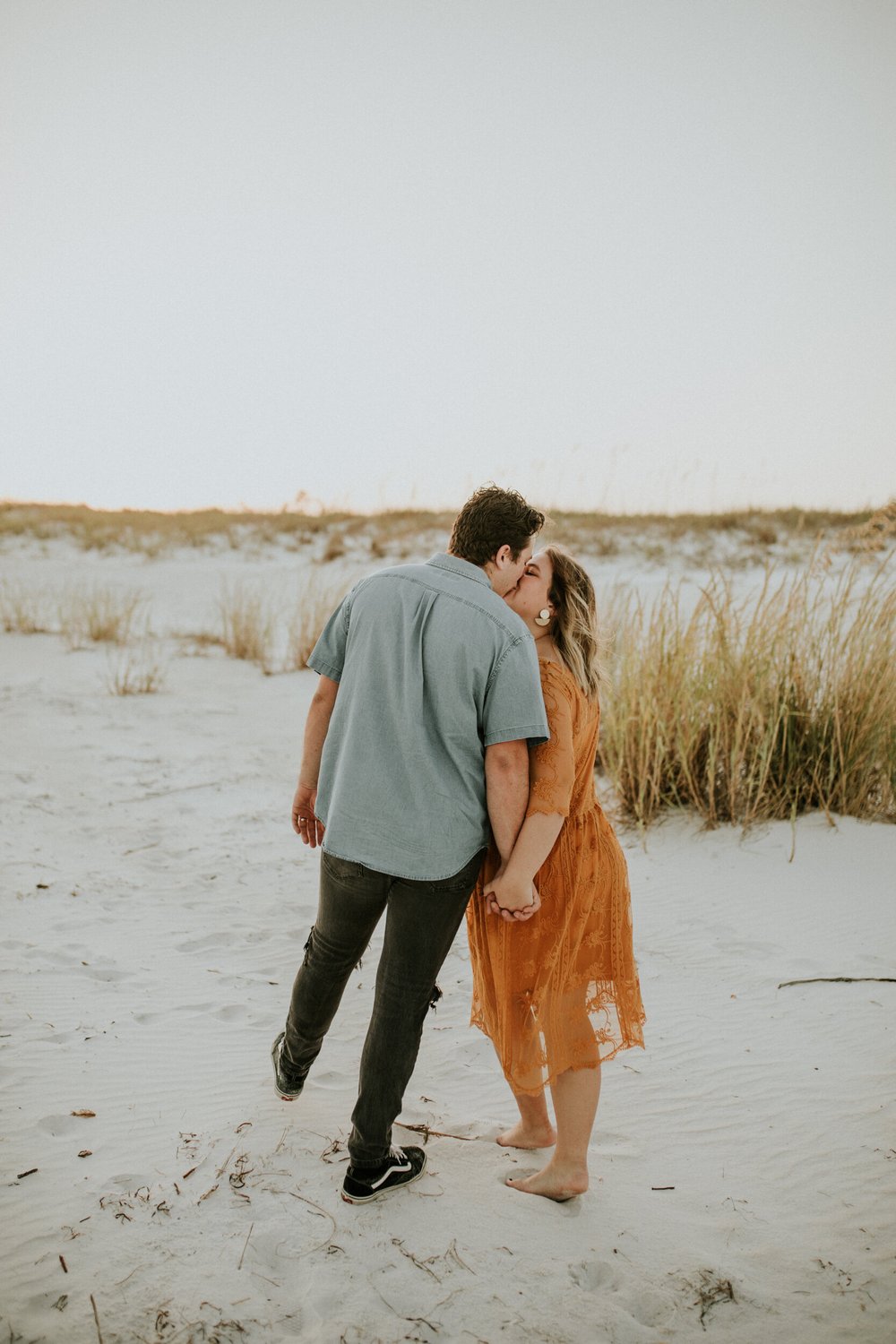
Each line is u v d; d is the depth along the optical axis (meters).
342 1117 2.60
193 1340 1.79
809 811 5.38
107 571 18.34
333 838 2.12
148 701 8.60
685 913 4.20
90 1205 2.19
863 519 16.58
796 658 5.45
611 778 5.80
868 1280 2.03
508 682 2.04
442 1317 1.87
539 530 2.24
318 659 2.35
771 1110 2.71
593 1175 2.40
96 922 3.98
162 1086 2.76
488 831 2.16
